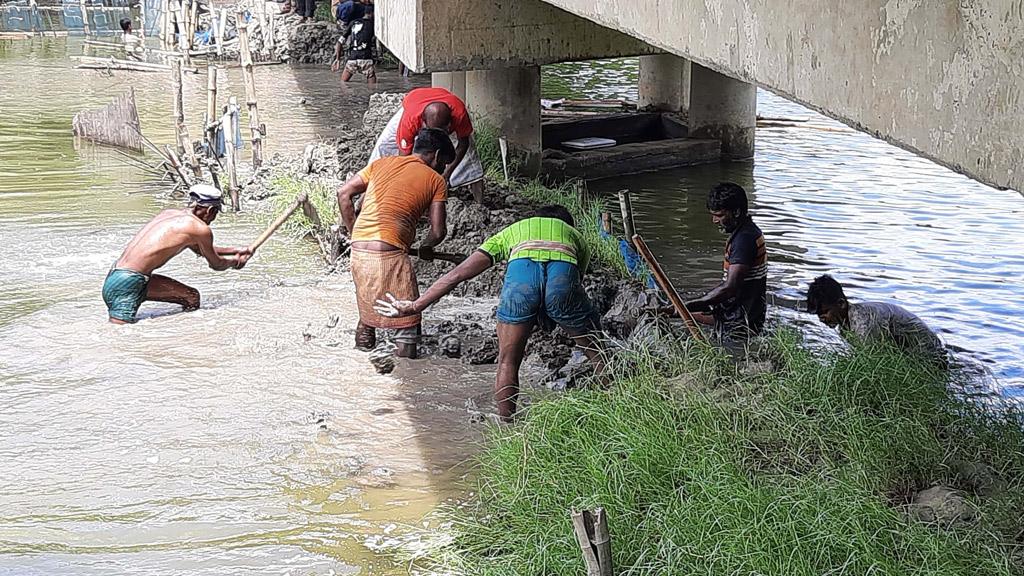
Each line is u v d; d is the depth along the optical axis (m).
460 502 5.73
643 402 5.97
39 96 17.61
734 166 14.23
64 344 7.68
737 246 7.63
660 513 5.02
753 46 4.17
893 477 5.50
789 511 4.79
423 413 6.76
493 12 11.05
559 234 6.60
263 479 5.95
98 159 13.30
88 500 5.71
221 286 9.05
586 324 6.69
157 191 11.87
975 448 5.81
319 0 25.22
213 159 12.62
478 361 7.52
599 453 5.51
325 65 22.61
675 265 10.03
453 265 9.23
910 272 9.92
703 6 4.57
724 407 6.00
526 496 5.46
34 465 6.05
